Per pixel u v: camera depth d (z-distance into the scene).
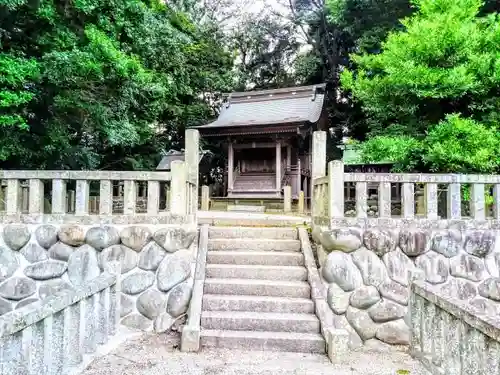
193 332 3.72
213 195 19.73
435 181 4.29
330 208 4.30
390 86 7.10
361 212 4.29
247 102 18.25
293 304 4.17
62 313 2.69
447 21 6.43
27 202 5.54
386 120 8.41
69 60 5.66
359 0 15.07
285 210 13.38
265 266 4.73
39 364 2.39
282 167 16.62
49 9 5.83
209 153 18.48
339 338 3.53
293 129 14.60
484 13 9.62
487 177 4.26
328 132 19.27
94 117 7.53
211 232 5.34
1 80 5.27
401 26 14.14
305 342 3.74
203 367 3.33
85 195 4.46
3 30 6.11
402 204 4.31
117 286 3.78
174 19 14.41
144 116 10.18
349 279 4.13
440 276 4.13
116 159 11.66
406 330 4.01
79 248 4.40
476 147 5.86
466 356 2.36
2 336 1.98
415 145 6.63
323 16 19.91
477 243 4.18
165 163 15.71
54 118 7.36
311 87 17.41
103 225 4.39
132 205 4.43
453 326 2.58
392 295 4.10
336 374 3.24
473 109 6.82
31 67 5.50
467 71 6.35
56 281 4.38
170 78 11.34
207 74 17.09
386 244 4.17
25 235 4.43
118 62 6.11
